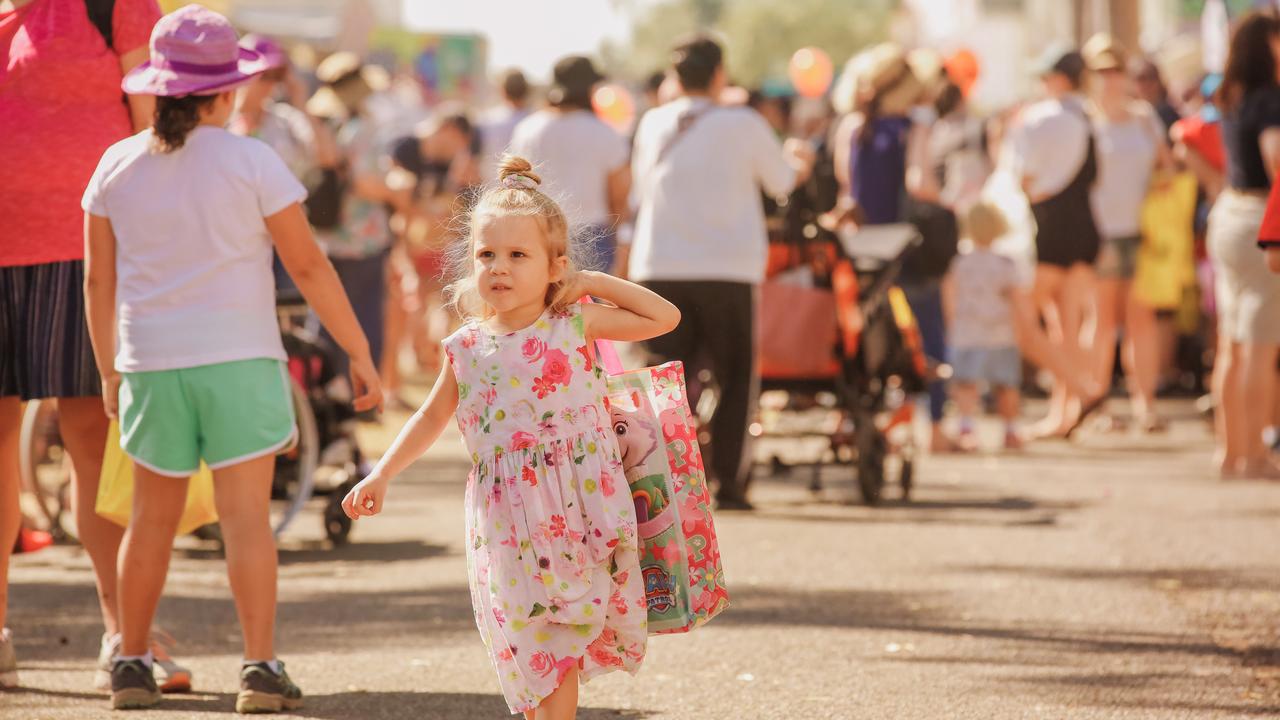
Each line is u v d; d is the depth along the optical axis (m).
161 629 19.44
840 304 29.02
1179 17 91.06
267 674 15.70
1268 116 28.67
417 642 18.72
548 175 34.03
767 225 29.47
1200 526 25.86
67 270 16.78
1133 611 19.94
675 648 18.38
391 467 13.34
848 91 33.38
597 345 13.92
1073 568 22.69
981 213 37.22
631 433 13.26
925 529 26.31
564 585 12.91
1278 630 18.84
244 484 15.91
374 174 36.66
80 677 17.19
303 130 35.16
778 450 38.19
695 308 28.00
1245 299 30.12
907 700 16.03
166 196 15.77
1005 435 37.44
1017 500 29.33
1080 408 38.69
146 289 15.85
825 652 18.11
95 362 16.81
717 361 28.22
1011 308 37.31
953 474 33.19
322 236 36.06
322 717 15.48
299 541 25.78
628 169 34.44
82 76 16.92
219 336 15.78
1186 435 39.06
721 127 27.81
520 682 12.88
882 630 19.14
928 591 21.36
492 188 13.30
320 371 25.34
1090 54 39.41
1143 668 17.16
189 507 17.92
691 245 27.84
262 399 15.90
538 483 12.99
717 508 28.69
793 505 29.33
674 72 28.58
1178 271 39.31
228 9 87.44
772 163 27.91
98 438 17.06
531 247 13.00
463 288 13.57
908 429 30.11
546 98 34.38
